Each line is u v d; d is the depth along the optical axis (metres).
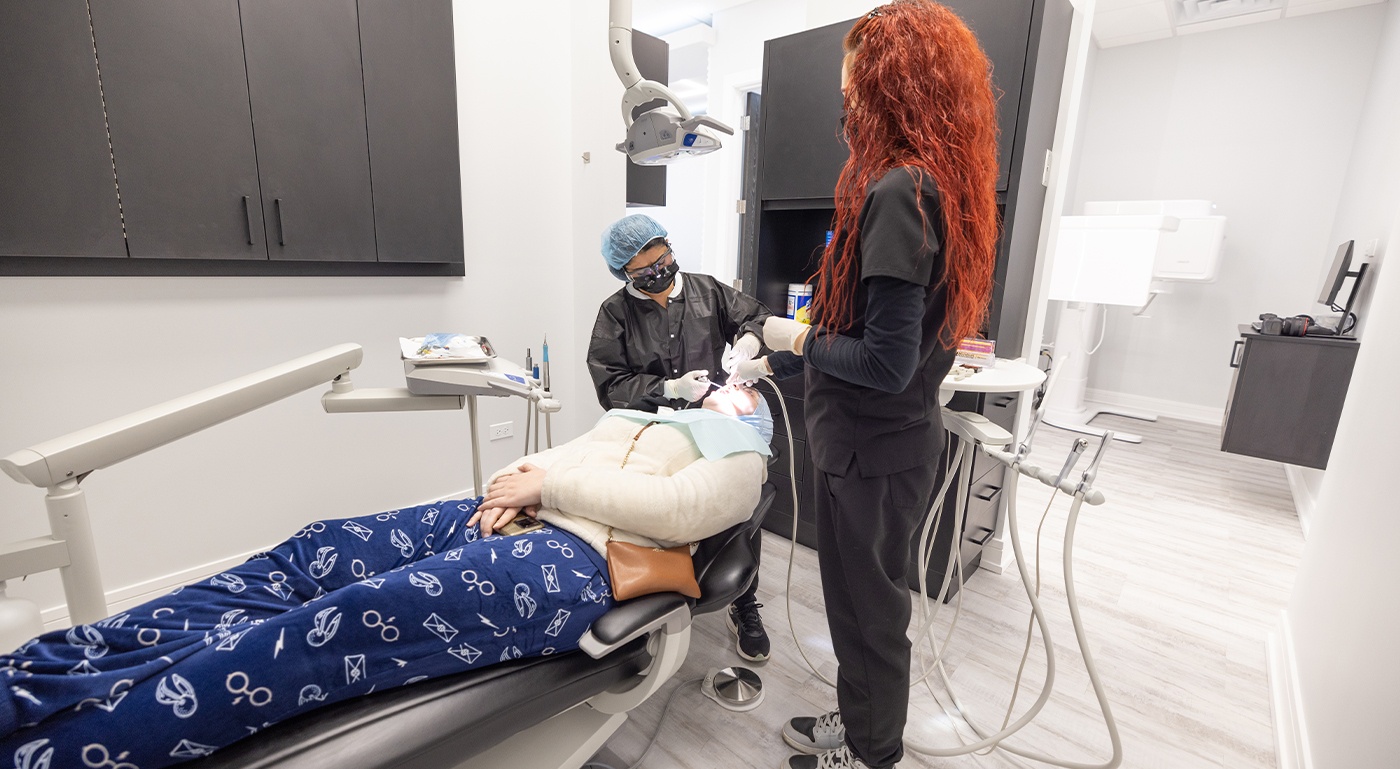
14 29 1.35
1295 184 3.62
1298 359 2.53
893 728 1.06
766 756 1.28
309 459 2.09
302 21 1.77
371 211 1.99
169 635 0.76
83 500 0.70
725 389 1.26
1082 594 1.97
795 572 2.04
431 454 2.40
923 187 0.80
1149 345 4.24
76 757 0.59
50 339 1.57
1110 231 3.29
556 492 1.00
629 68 1.29
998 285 1.70
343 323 2.09
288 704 0.70
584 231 2.66
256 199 1.75
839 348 0.88
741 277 2.57
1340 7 3.37
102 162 1.50
